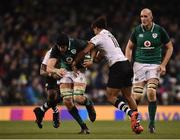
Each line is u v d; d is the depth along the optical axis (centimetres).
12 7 7619
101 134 2798
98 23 2791
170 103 5569
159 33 3034
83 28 7112
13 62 6206
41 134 2808
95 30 2805
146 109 4853
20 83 5834
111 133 2884
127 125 3809
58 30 7025
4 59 6322
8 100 5797
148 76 3064
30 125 3800
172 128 3391
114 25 7162
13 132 2997
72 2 7706
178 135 2714
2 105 5309
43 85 5794
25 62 6244
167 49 3039
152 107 2989
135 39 3094
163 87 5678
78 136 2644
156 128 3388
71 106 2848
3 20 7250
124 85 2739
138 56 3088
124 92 2809
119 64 2719
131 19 7212
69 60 2833
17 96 5747
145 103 5288
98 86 5856
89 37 6856
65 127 3519
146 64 3067
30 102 5669
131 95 2816
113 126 3678
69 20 7325
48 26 7138
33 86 5700
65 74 2862
